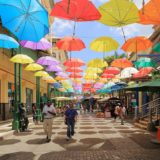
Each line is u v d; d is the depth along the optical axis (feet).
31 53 123.13
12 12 31.63
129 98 145.28
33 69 78.79
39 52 137.18
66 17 36.19
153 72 93.40
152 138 53.83
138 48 59.11
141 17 37.19
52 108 51.13
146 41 58.03
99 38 60.08
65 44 55.83
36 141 50.83
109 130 68.49
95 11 34.94
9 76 90.48
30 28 33.22
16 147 44.78
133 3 36.27
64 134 60.85
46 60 82.28
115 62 86.07
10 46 55.62
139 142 49.01
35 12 31.65
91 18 36.17
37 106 101.71
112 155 37.93
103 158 36.09
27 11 31.42
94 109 219.41
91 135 58.65
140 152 40.01
